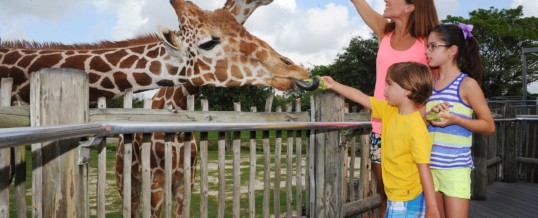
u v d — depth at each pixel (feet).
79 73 6.70
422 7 8.70
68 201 6.58
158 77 10.93
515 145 22.59
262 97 62.95
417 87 7.16
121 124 6.25
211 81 10.84
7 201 6.17
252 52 10.80
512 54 120.78
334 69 95.86
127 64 10.85
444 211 9.09
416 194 7.68
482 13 124.47
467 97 8.23
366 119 12.98
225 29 10.78
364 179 13.07
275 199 10.59
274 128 8.50
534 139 22.98
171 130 6.89
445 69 8.57
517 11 123.03
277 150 10.53
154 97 12.80
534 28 122.01
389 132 7.73
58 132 4.33
